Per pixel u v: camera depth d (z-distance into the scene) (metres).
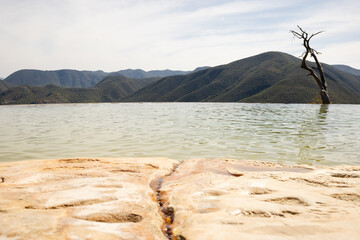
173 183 3.55
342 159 5.93
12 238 1.74
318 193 2.89
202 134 10.27
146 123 15.12
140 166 4.54
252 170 4.35
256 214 2.32
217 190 3.12
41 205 2.47
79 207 2.46
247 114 22.48
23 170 4.11
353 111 24.11
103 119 18.62
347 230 1.89
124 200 2.71
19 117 21.56
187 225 2.12
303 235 1.82
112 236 1.87
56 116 22.66
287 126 12.68
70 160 4.93
